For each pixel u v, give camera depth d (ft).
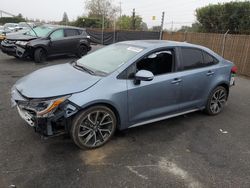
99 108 11.91
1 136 12.86
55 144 12.41
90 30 91.86
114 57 14.08
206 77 16.12
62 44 38.58
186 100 15.44
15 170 10.30
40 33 37.65
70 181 9.88
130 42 15.71
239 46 35.86
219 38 40.24
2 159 10.96
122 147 12.63
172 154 12.26
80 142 11.85
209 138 14.21
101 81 12.01
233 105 20.26
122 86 12.40
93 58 15.07
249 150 13.14
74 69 13.89
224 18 50.83
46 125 11.00
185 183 10.16
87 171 10.55
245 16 47.62
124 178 10.24
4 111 16.05
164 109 14.42
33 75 13.38
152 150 12.51
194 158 12.01
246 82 30.35
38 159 11.14
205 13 55.01
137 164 11.25
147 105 13.55
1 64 33.47
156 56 13.99
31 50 34.86
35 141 12.57
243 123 16.63
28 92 11.38
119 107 12.42
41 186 9.50
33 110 10.89
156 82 13.56
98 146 12.43
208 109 17.15
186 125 15.75
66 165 10.85
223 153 12.66
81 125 11.68
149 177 10.39
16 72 28.58
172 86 14.29
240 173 11.03
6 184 9.48
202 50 16.37
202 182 10.29
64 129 11.68
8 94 19.66
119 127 13.00
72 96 11.14
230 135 14.76
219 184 10.23
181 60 14.98
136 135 13.98
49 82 11.95
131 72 12.91
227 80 17.53
